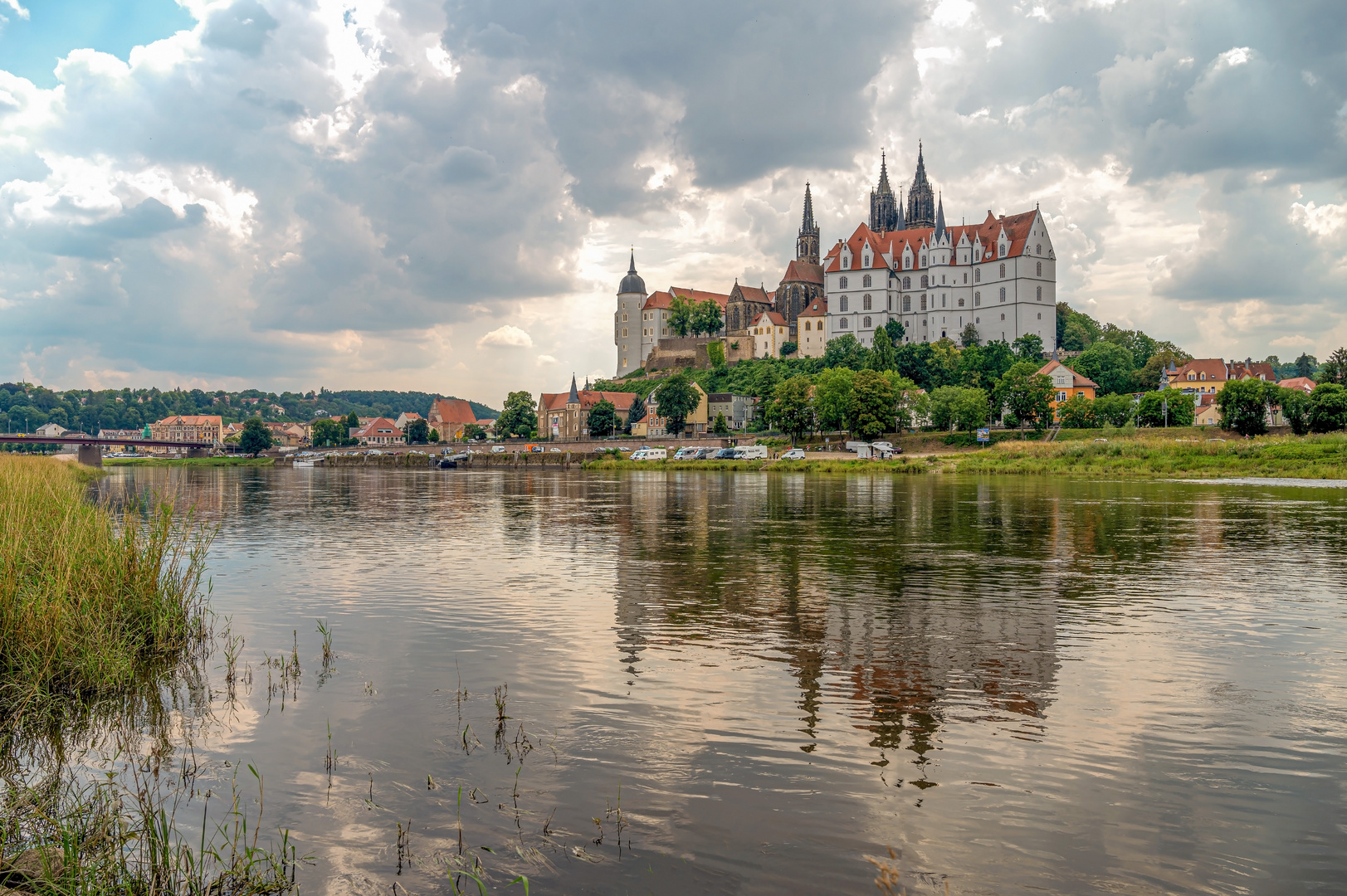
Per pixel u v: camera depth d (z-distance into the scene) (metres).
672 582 34.62
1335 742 16.88
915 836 13.19
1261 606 29.34
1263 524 53.78
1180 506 66.56
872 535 49.50
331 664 22.75
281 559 41.91
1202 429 153.12
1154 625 26.58
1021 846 12.90
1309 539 46.69
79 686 20.17
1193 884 11.92
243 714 18.83
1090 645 24.03
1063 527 52.94
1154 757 16.12
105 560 24.00
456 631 26.23
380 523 59.62
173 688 20.78
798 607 29.38
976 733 17.33
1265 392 146.75
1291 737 17.14
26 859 12.38
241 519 63.97
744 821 13.69
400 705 19.33
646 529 53.81
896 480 107.94
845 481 107.75
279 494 96.81
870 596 31.34
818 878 12.07
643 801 14.40
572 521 59.91
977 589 32.56
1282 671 21.52
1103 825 13.55
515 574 36.91
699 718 18.25
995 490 86.56
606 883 11.96
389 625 27.22
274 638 25.66
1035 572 36.44
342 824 13.79
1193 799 14.42
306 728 17.94
